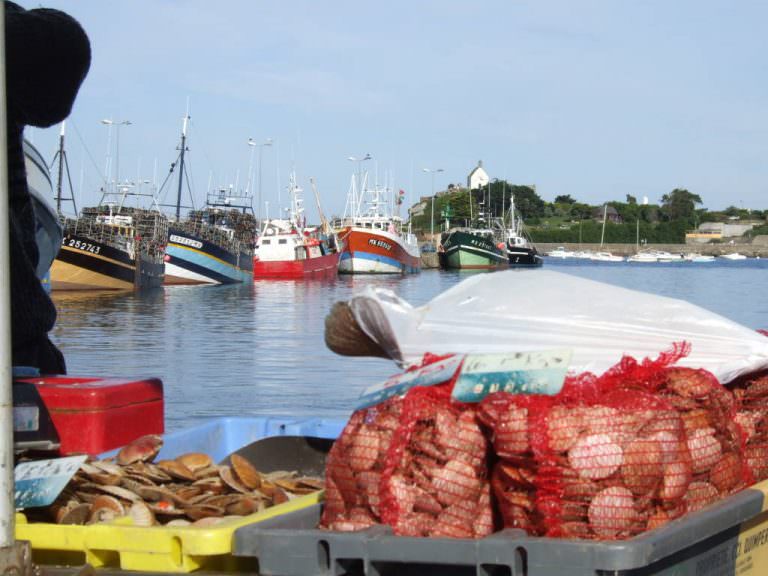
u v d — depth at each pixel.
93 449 4.38
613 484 3.00
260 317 27.44
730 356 3.65
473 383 3.22
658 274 74.94
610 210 170.12
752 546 3.57
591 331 3.64
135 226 52.00
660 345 3.61
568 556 2.72
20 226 4.63
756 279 62.28
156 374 14.38
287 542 2.98
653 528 3.03
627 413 3.07
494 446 3.14
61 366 5.17
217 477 4.00
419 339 3.66
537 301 3.69
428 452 3.23
